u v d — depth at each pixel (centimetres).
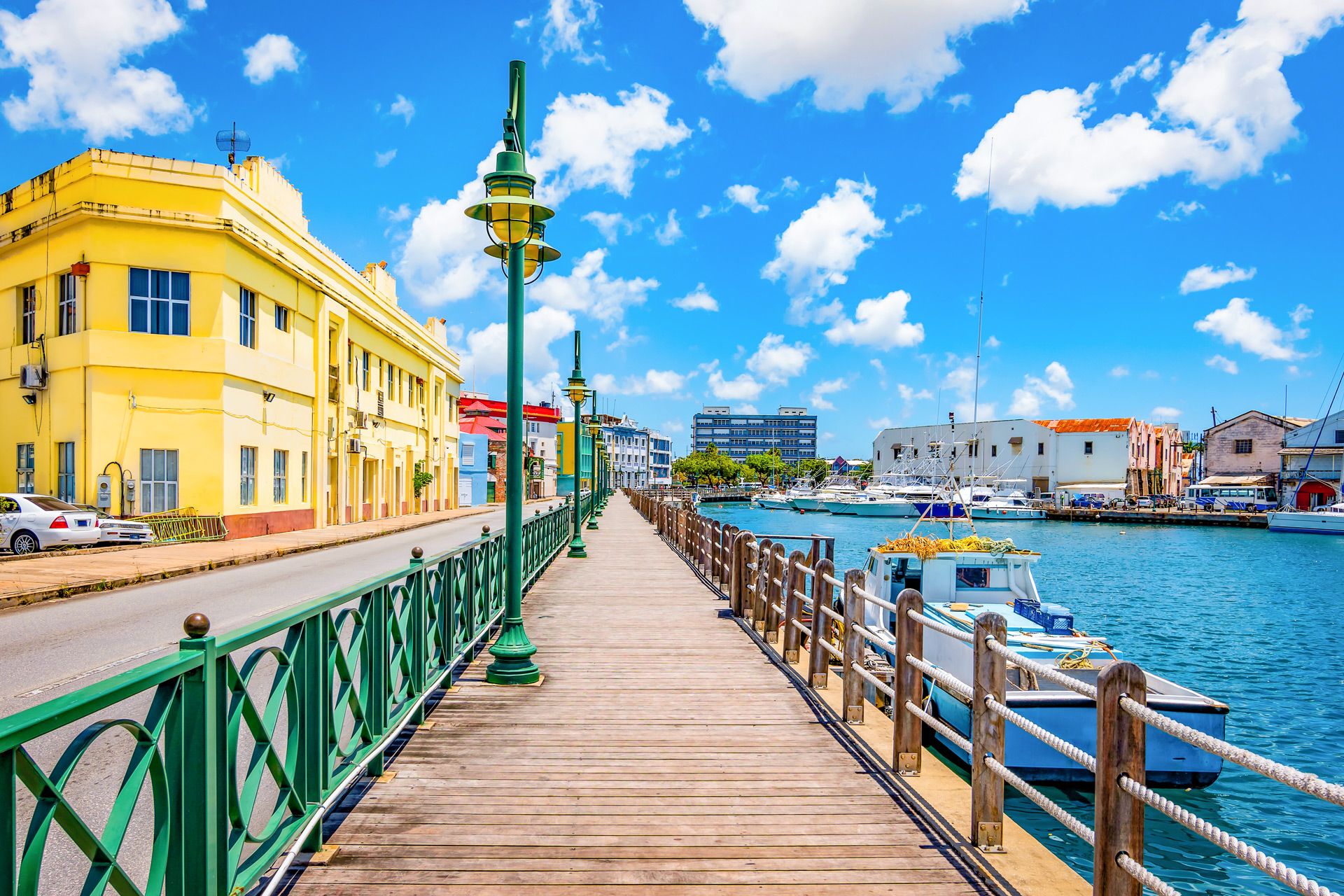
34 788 196
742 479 14450
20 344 2162
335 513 2955
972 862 402
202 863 267
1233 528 6172
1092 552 4294
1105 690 312
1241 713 1264
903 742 520
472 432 6072
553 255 801
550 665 822
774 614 940
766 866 396
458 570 761
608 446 12719
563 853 406
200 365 2066
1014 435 8275
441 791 485
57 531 1758
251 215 2241
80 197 2005
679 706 675
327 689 396
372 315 3228
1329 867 757
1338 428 6253
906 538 1176
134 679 229
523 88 757
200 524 2053
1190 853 777
